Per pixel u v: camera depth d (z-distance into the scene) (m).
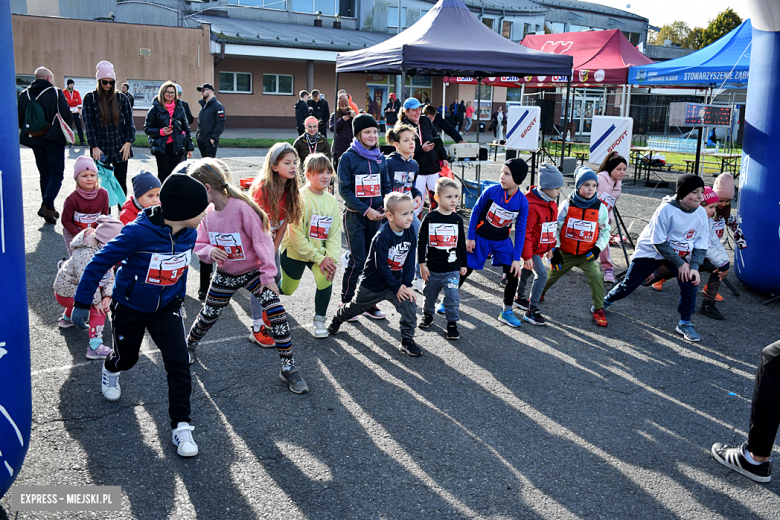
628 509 2.83
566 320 5.49
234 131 28.03
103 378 3.62
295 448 3.23
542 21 39.72
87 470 2.95
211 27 27.42
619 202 11.78
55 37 23.53
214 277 3.99
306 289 6.16
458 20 9.45
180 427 3.12
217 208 3.70
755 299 6.29
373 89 33.66
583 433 3.51
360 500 2.82
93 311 4.14
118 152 7.65
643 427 3.61
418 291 6.17
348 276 5.12
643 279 5.34
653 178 15.52
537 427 3.56
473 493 2.90
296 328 5.03
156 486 2.86
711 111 8.06
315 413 3.62
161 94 8.22
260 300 3.85
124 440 3.23
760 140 6.07
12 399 2.38
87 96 7.33
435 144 8.24
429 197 8.38
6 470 2.35
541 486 2.99
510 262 5.34
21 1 33.97
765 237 6.09
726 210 5.83
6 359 2.34
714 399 4.02
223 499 2.78
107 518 2.61
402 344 4.58
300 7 33.62
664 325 5.43
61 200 9.52
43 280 5.84
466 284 6.54
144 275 3.13
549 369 4.39
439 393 3.95
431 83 34.81
